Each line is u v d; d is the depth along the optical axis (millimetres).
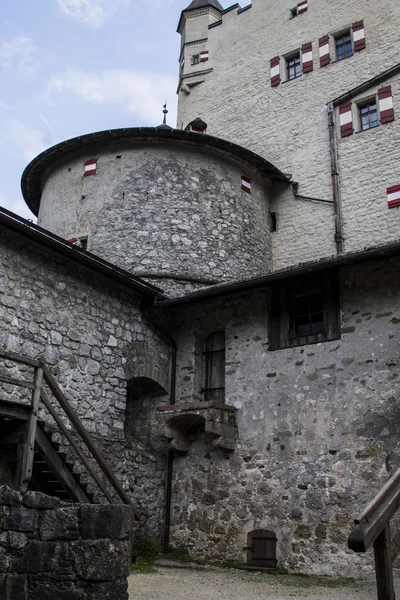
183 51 21359
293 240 16781
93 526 5609
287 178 17234
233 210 15758
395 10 17188
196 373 12859
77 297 11227
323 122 17406
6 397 9562
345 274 11148
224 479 11438
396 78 16375
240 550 10789
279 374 11383
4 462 9352
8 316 9812
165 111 17750
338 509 9938
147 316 12750
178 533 11695
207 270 14695
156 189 15023
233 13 20750
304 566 9977
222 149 15703
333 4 18484
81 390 10891
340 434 10320
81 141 15289
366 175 16141
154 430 12648
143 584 8148
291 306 11750
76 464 10492
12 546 5559
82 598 5367
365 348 10500
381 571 4984
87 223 15000
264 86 19016
